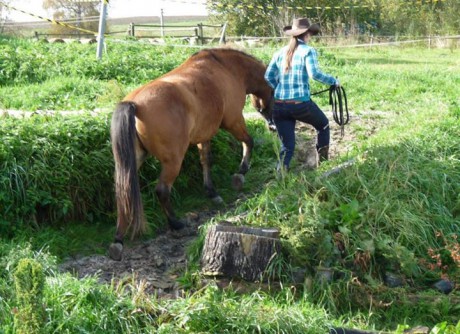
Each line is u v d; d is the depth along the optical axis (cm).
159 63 1405
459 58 2114
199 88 709
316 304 562
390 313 563
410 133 828
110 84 987
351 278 579
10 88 1158
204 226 645
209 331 475
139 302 497
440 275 616
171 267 623
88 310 478
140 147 660
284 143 770
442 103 1053
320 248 594
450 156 767
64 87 1118
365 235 621
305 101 752
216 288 540
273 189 698
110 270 619
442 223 678
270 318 491
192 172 809
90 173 707
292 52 748
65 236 674
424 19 2767
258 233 582
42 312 427
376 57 2138
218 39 2420
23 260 432
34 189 662
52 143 691
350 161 737
